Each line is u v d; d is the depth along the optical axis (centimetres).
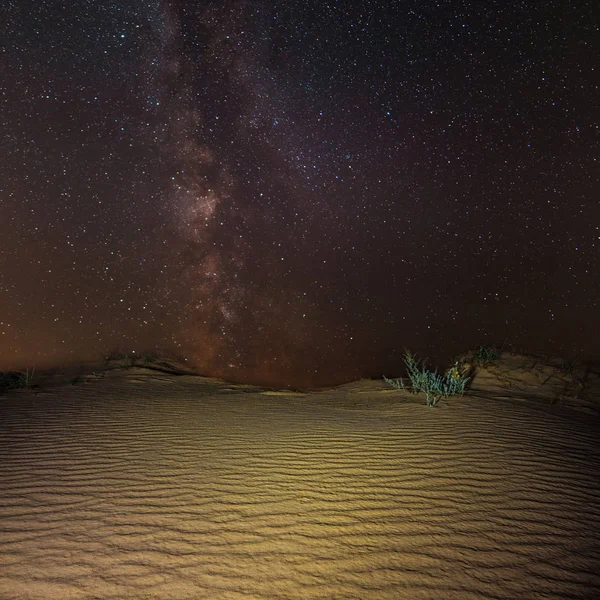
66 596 221
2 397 615
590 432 475
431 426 479
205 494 325
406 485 339
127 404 582
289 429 476
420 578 233
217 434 460
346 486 338
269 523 285
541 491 332
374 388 682
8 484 345
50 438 450
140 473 364
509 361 804
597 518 297
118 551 256
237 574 236
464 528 280
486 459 389
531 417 516
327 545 261
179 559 249
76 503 314
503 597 221
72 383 707
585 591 227
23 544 264
